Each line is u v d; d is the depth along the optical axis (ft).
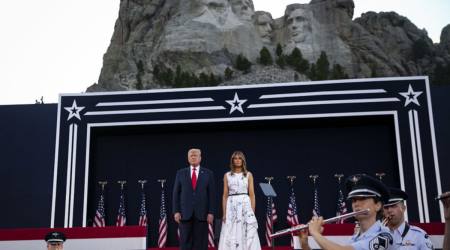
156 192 45.83
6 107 47.14
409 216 40.63
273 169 45.39
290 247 37.76
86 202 43.06
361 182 13.94
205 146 46.37
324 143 45.34
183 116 44.34
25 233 32.40
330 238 29.12
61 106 45.03
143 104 44.75
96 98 45.11
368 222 13.70
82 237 31.76
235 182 30.68
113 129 45.21
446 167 42.98
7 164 46.06
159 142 46.75
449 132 43.57
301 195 44.75
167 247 43.14
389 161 44.32
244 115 43.86
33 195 45.39
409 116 42.39
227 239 29.81
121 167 46.44
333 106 43.21
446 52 201.26
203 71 168.14
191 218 31.14
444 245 15.12
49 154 46.09
